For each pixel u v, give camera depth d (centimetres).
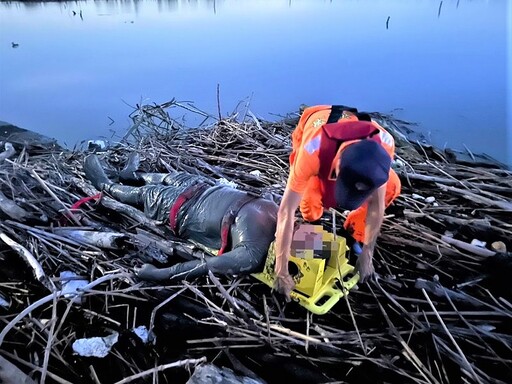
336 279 288
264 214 302
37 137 599
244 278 305
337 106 265
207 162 478
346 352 256
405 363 256
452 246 336
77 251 331
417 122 603
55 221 369
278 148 495
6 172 421
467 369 244
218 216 315
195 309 285
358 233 313
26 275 312
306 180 240
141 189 370
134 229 361
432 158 489
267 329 268
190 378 232
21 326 275
